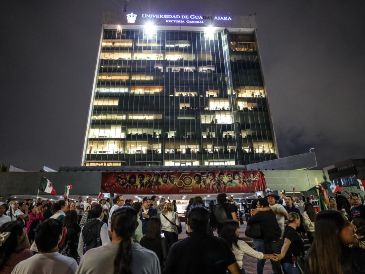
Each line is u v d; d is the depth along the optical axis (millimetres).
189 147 67438
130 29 80062
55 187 35750
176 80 74500
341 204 10602
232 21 82062
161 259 5480
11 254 3473
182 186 32188
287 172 36125
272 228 6262
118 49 77125
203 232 3070
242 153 67125
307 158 36562
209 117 70875
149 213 9188
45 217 9812
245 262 9578
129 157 65562
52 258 2953
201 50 78938
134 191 31719
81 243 5336
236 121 70062
